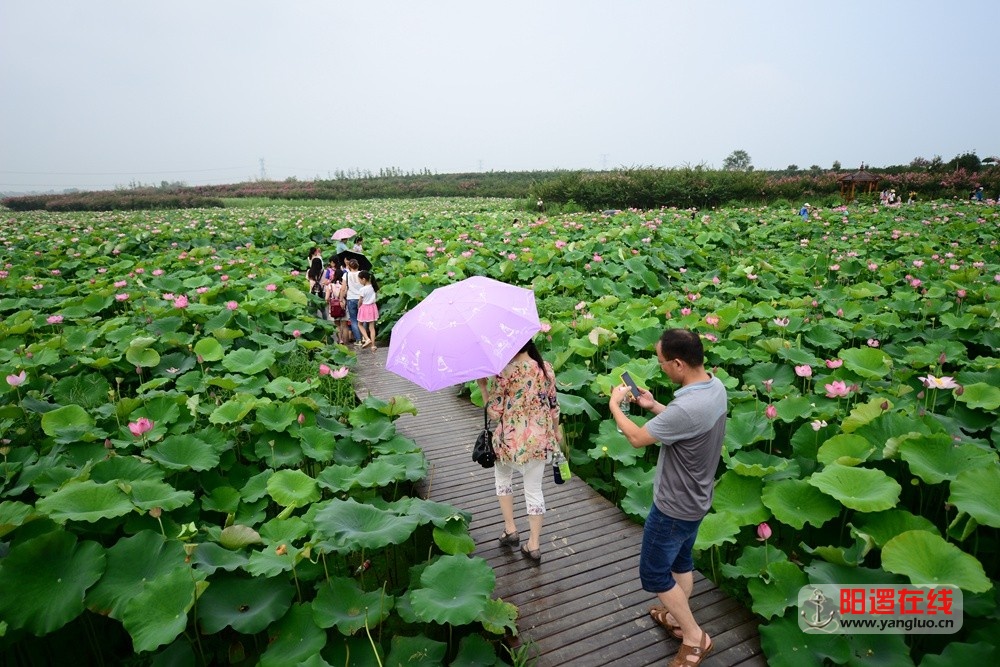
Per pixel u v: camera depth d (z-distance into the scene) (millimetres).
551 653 3104
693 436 2512
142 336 7387
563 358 6410
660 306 8477
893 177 32125
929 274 10641
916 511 4094
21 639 3098
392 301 10406
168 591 2895
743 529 4426
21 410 5406
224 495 4238
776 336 7758
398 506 3820
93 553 3119
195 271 12016
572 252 12477
